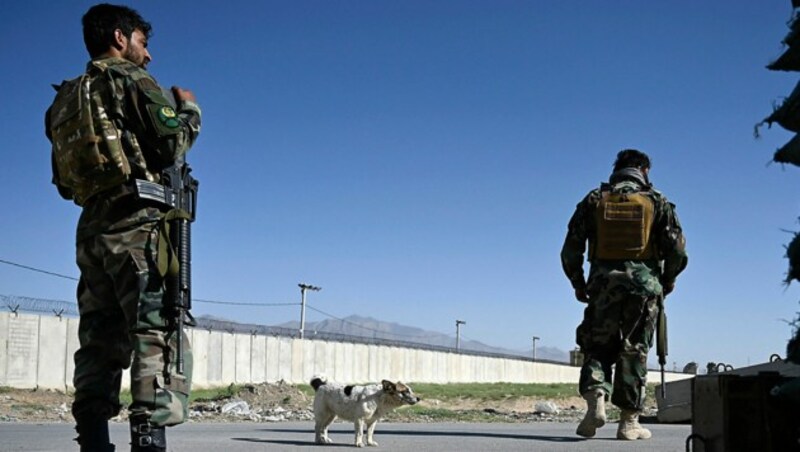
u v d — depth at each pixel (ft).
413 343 191.93
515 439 25.81
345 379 153.07
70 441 24.21
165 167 13.56
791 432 11.69
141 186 13.08
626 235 24.72
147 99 13.32
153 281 12.98
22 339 82.58
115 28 13.94
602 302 24.93
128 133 13.26
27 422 36.63
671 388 31.01
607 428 31.19
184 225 13.51
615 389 25.09
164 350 13.02
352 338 161.68
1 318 80.48
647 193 25.12
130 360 14.15
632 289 24.58
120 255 12.98
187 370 13.30
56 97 13.71
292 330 141.18
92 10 14.03
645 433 25.52
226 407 48.19
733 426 11.84
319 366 144.05
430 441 25.41
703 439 12.38
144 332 12.92
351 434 29.91
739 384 11.89
